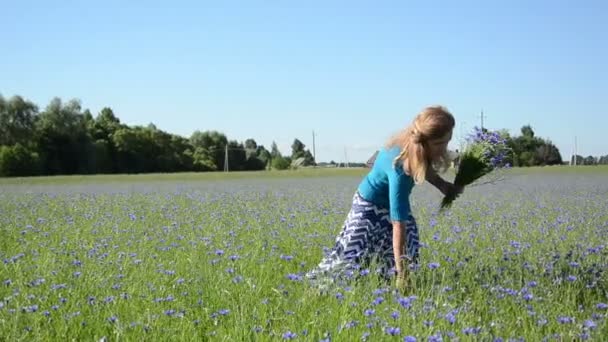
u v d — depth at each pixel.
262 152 114.88
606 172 42.66
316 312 4.41
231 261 6.56
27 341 4.13
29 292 5.25
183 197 19.83
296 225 10.40
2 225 11.05
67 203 17.00
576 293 5.24
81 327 4.40
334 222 10.86
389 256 5.89
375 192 5.83
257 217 11.97
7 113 82.69
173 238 9.02
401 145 5.46
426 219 11.34
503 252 7.05
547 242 8.02
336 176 46.91
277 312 4.63
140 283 5.55
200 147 102.69
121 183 37.72
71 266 6.39
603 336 4.09
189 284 5.60
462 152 6.16
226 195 20.58
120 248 8.01
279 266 6.64
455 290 5.16
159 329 4.27
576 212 12.89
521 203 15.66
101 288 5.39
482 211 13.20
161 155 92.50
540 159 60.97
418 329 3.98
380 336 3.96
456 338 3.73
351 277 5.54
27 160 73.69
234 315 4.53
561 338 4.04
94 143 86.56
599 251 6.71
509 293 4.96
